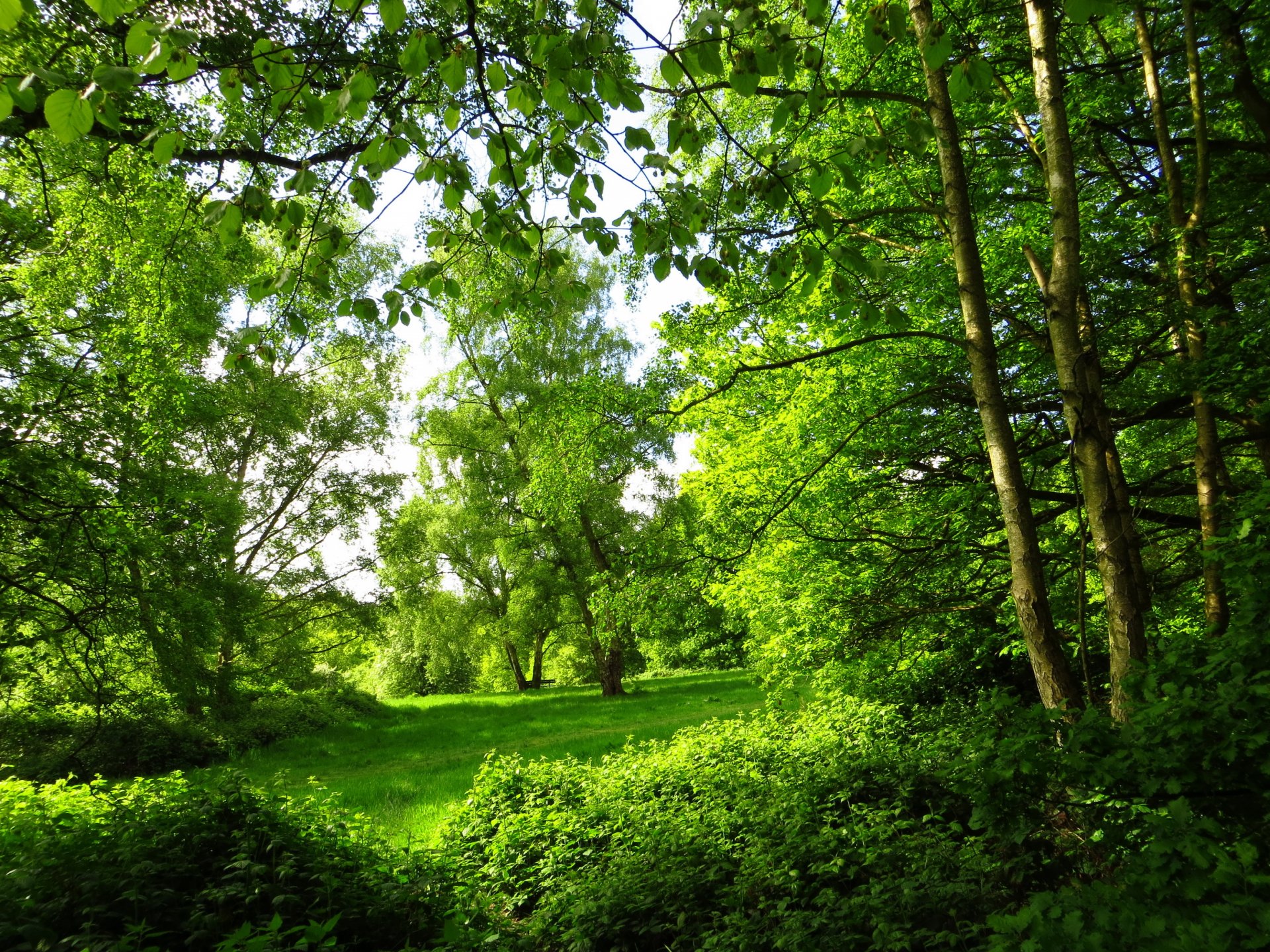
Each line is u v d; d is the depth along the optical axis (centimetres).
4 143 758
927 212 683
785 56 272
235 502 1877
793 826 638
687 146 314
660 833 701
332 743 1945
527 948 567
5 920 427
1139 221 705
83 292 1065
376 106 555
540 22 281
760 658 1220
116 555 1023
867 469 923
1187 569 809
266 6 587
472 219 362
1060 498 807
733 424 1111
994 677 1048
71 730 1573
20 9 216
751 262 700
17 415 874
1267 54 648
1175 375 598
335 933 507
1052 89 498
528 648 3769
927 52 277
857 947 447
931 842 543
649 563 845
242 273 1055
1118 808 318
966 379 805
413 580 2745
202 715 1875
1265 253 604
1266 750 278
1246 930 205
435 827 961
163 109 617
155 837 562
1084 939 230
